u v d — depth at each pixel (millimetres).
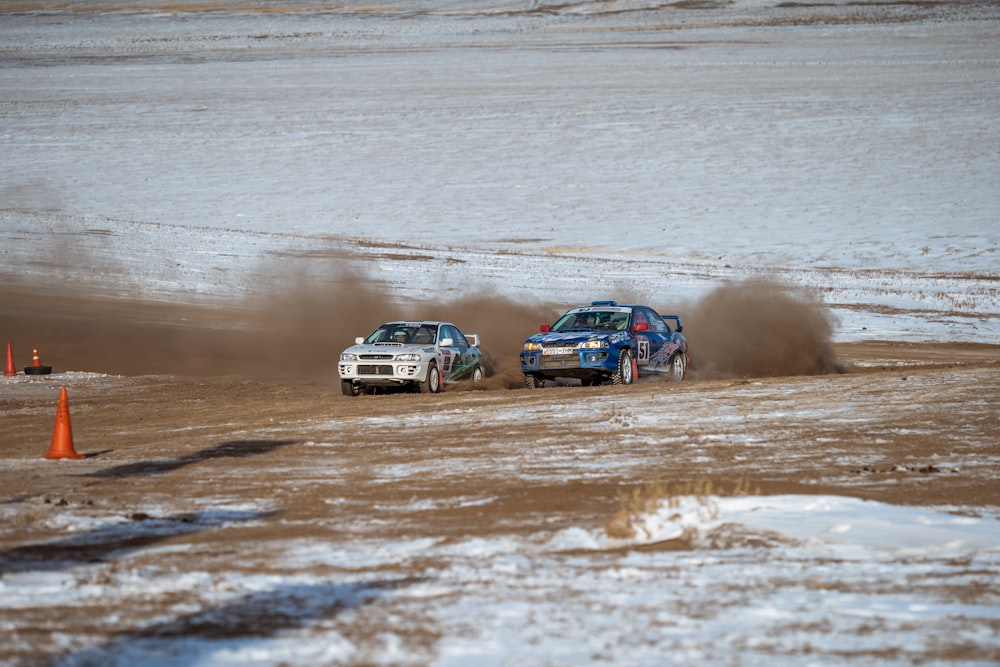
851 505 32750
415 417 59906
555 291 165500
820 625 20984
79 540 30703
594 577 25234
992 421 52375
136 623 21312
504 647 19578
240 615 21953
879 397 61312
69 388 81312
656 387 70625
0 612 22188
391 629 20875
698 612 22000
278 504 36625
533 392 71188
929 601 22922
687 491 35312
